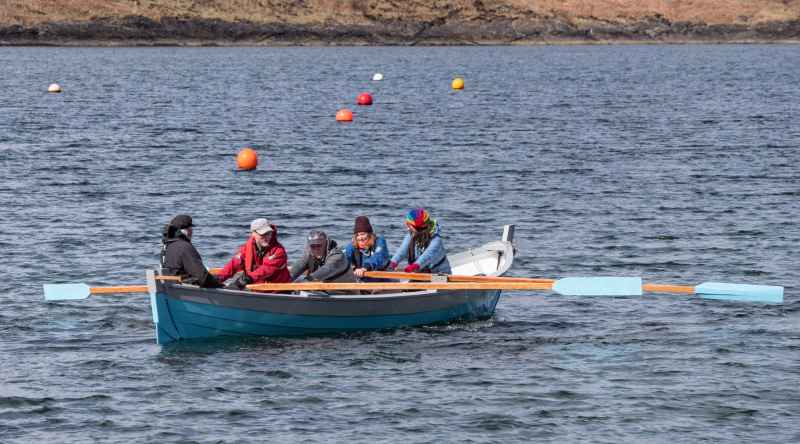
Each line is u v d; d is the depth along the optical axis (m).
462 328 64.69
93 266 80.19
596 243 89.12
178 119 196.00
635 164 136.12
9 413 49.62
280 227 95.62
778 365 56.75
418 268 64.69
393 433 47.31
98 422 48.59
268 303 60.31
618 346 60.66
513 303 71.06
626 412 49.84
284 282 62.38
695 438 46.72
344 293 63.16
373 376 55.09
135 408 50.38
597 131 177.38
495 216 101.00
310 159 139.88
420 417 49.25
